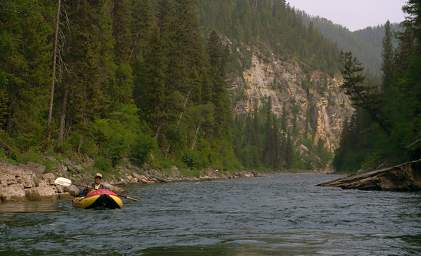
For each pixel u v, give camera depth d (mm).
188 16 79875
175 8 86875
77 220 16453
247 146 147000
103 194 20500
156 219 16953
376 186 37000
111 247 11484
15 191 23438
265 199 27328
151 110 64812
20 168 26531
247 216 18062
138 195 29969
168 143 69562
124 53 61594
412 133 42031
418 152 42125
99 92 44500
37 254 10648
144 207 21672
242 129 154250
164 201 25328
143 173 53406
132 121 58062
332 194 31875
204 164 79375
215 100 88562
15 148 32156
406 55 57188
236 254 10664
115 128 51531
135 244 11891
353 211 20094
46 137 36781
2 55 30422
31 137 34344
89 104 43312
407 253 10812
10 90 32781
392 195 30328
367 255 10562
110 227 14828
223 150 92688
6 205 21062
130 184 44062
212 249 11242
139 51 71250
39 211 19016
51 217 17156
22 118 33812
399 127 44531
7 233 13516
